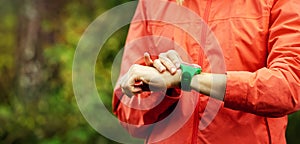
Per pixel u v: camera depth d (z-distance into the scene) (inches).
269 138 90.3
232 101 84.3
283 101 84.0
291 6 87.6
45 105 261.3
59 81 266.7
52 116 251.1
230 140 89.0
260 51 88.4
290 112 85.4
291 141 258.1
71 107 250.5
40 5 290.4
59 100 253.6
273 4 88.6
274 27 88.0
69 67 261.7
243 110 85.2
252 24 88.6
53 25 289.0
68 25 281.9
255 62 88.4
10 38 350.0
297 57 85.4
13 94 276.4
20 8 300.7
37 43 288.7
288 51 85.8
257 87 83.7
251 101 83.9
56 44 275.4
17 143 248.8
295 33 86.4
